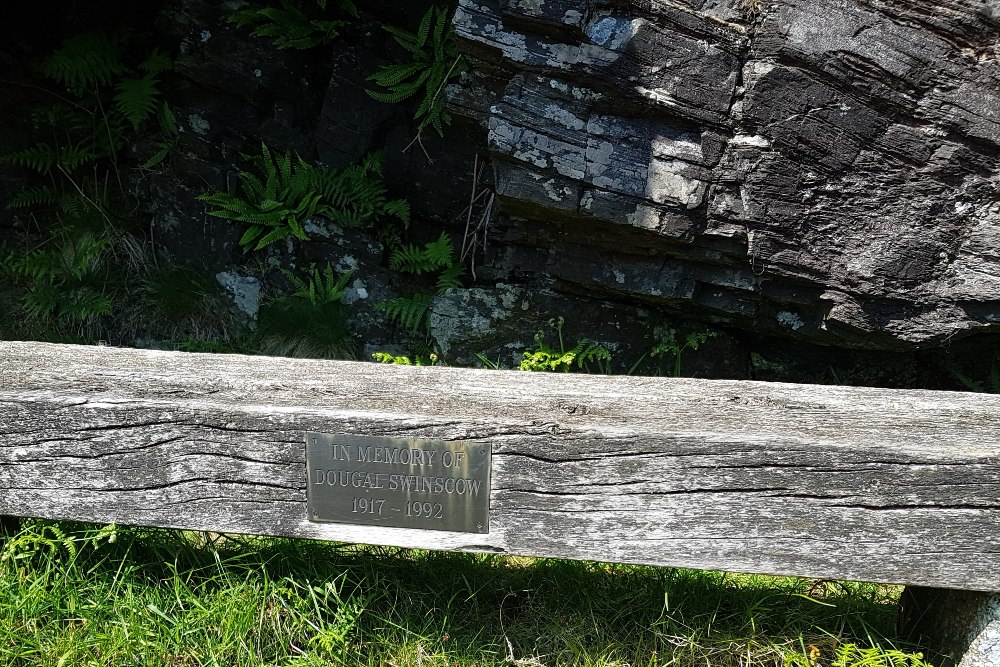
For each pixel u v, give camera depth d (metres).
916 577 2.04
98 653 2.22
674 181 3.41
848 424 2.10
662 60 3.27
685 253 3.63
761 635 2.34
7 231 5.10
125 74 4.96
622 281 3.82
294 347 4.66
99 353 2.48
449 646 2.35
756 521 2.07
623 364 4.19
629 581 2.54
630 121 3.43
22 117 5.00
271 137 4.77
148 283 4.84
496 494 2.14
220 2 4.60
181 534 2.50
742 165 3.35
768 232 3.42
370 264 4.80
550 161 3.48
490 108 3.60
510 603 2.54
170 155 4.85
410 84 4.42
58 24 4.95
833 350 4.11
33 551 2.36
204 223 4.85
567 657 2.33
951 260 3.38
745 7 3.20
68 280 4.81
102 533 2.31
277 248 4.82
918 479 1.98
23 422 2.23
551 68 3.36
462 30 3.39
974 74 3.11
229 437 2.19
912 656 2.13
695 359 4.14
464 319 4.27
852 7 3.12
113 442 2.23
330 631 2.24
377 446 2.14
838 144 3.29
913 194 3.32
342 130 4.73
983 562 2.01
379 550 2.62
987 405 2.23
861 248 3.41
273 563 2.45
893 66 3.15
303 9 4.57
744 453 2.03
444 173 4.72
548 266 3.93
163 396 2.22
